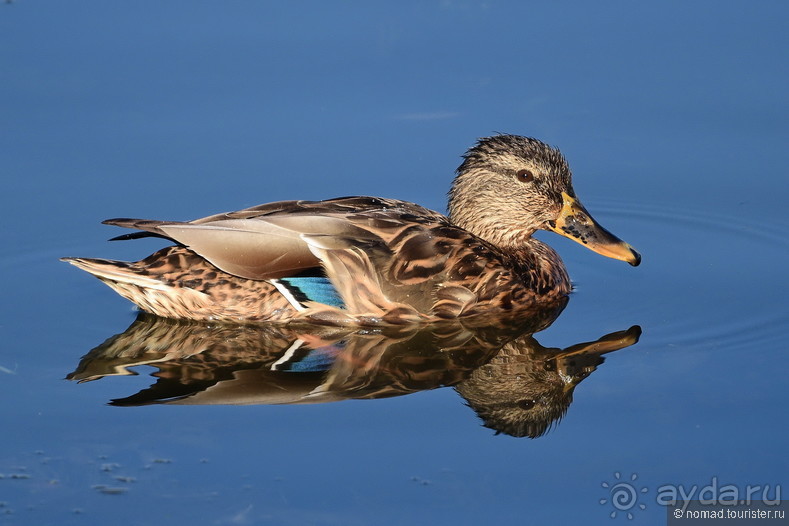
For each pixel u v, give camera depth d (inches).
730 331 617.9
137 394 555.5
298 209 655.1
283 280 625.6
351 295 631.8
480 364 598.9
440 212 756.6
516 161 684.1
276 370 589.0
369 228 637.9
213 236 614.2
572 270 730.8
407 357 609.3
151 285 624.1
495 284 650.8
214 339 625.0
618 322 642.8
